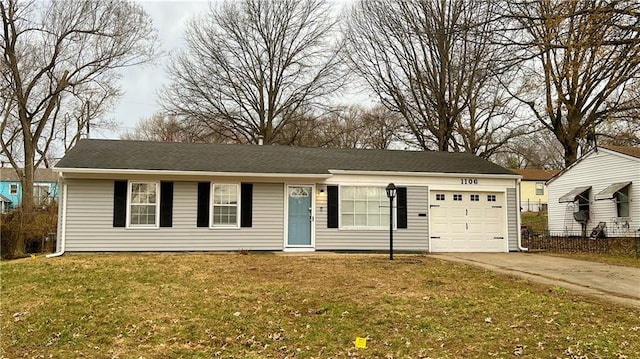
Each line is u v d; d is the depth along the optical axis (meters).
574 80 15.41
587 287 10.38
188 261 13.50
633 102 20.39
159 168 15.55
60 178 15.43
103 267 12.44
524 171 50.50
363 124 38.38
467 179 18.05
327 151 20.08
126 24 26.47
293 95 33.38
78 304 9.27
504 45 14.07
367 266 12.91
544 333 7.36
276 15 32.69
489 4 14.40
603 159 22.20
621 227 21.03
